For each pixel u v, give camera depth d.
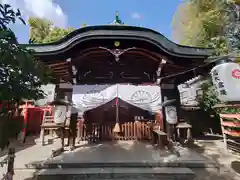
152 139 8.18
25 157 5.84
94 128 8.92
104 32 6.78
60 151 6.33
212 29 10.49
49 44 6.94
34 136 9.69
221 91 4.21
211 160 5.52
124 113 9.53
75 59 7.38
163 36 7.16
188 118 11.12
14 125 2.68
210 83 9.89
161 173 4.70
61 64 7.62
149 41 7.01
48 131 10.09
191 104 11.30
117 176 4.66
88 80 8.17
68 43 6.81
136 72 8.41
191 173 4.70
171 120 7.08
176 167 5.15
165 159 5.50
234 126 6.21
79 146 7.47
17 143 7.95
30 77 2.82
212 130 10.84
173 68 8.40
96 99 6.96
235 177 4.70
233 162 5.59
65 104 6.89
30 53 2.70
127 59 8.25
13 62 2.41
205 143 8.35
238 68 4.15
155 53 7.50
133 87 7.11
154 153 6.25
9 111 2.87
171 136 7.93
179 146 7.43
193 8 12.33
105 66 8.32
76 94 7.02
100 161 5.27
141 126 9.04
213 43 9.68
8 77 2.54
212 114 10.23
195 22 11.70
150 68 8.44
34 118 10.58
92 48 7.33
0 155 6.36
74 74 7.75
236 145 6.58
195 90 11.47
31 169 5.07
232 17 9.19
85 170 4.89
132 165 5.18
